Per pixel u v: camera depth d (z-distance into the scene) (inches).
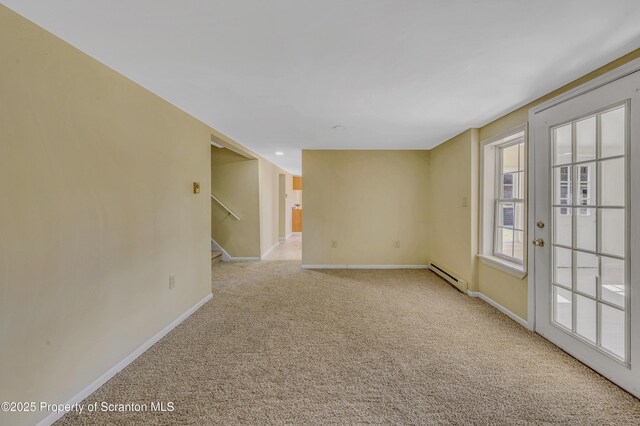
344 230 186.4
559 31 56.1
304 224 186.2
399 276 166.9
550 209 87.0
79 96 62.5
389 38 58.7
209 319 106.8
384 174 184.4
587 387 67.6
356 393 66.2
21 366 51.7
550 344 87.7
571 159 80.1
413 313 112.7
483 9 49.6
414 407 61.8
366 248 186.5
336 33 57.0
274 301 126.1
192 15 51.0
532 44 60.8
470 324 102.5
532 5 48.4
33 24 53.0
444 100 94.0
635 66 61.6
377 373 73.8
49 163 56.1
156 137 89.0
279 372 74.4
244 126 125.8
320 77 76.9
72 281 61.0
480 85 82.0
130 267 78.2
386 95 89.5
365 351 84.4
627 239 64.4
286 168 295.3
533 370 74.5
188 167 108.2
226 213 212.1
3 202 48.7
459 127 128.6
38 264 54.2
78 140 62.2
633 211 62.9
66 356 59.9
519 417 58.9
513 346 86.7
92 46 61.2
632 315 63.8
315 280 159.3
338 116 111.2
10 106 49.6
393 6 48.9
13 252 50.1
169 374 73.4
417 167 184.1
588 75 74.6
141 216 82.5
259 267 190.5
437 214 172.2
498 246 125.2
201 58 66.7
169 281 96.4
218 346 87.3
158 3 47.7
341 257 187.2
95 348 67.0
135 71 72.9
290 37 58.3
